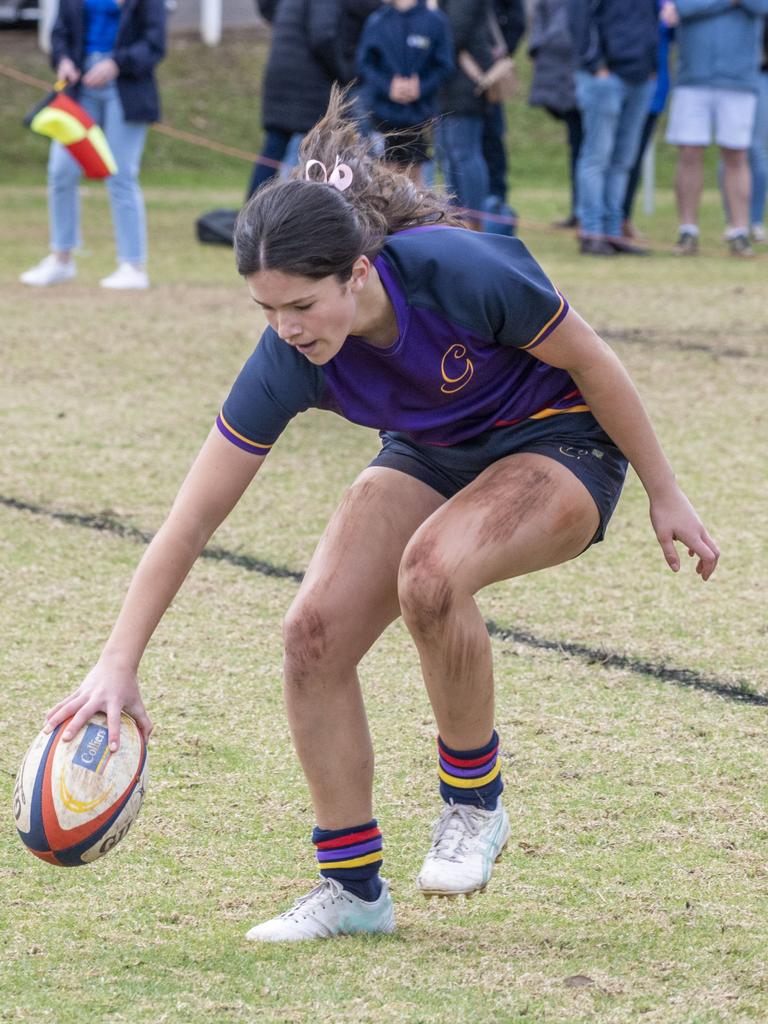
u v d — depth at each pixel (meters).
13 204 49.84
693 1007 8.52
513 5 39.88
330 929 9.49
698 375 26.47
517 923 9.70
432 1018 8.35
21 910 9.86
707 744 12.58
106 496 19.45
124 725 8.96
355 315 8.75
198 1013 8.41
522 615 15.61
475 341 9.18
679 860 10.59
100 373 26.16
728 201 40.88
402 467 9.91
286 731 12.83
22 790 8.84
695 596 16.16
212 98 65.81
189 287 34.97
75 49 32.25
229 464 9.25
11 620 15.19
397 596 9.58
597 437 9.84
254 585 16.39
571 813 11.31
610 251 40.97
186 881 10.31
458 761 9.41
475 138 37.34
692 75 39.84
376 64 35.03
